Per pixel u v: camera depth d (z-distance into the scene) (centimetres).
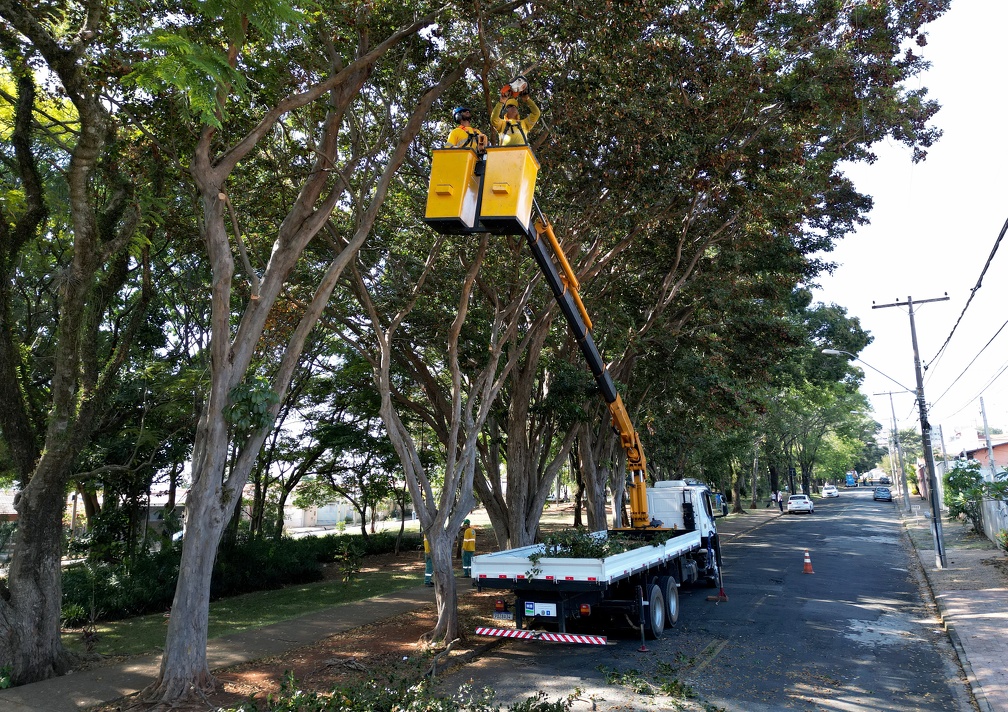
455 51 1182
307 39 768
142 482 1870
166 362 1908
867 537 3034
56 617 1017
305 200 1065
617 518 2741
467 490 1226
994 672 886
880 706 784
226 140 1080
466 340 1795
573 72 1097
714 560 1678
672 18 1083
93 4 888
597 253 1506
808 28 1160
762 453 5872
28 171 1046
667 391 2286
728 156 1194
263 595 1789
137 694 895
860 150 1405
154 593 1593
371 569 2306
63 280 1017
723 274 1764
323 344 2095
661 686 866
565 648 1105
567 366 1750
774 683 875
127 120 1030
